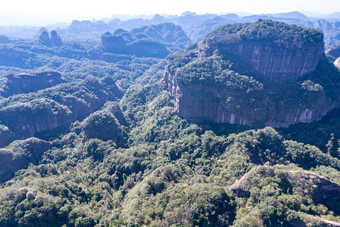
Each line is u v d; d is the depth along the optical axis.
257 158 88.56
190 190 63.34
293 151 89.88
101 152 109.25
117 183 93.31
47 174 96.94
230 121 117.50
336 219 53.81
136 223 59.66
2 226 63.50
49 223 65.69
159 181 74.25
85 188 86.44
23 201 67.44
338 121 112.69
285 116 113.69
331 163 86.69
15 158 101.88
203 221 55.50
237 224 52.00
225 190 64.38
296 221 51.69
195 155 99.75
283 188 60.16
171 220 57.28
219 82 117.94
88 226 66.25
